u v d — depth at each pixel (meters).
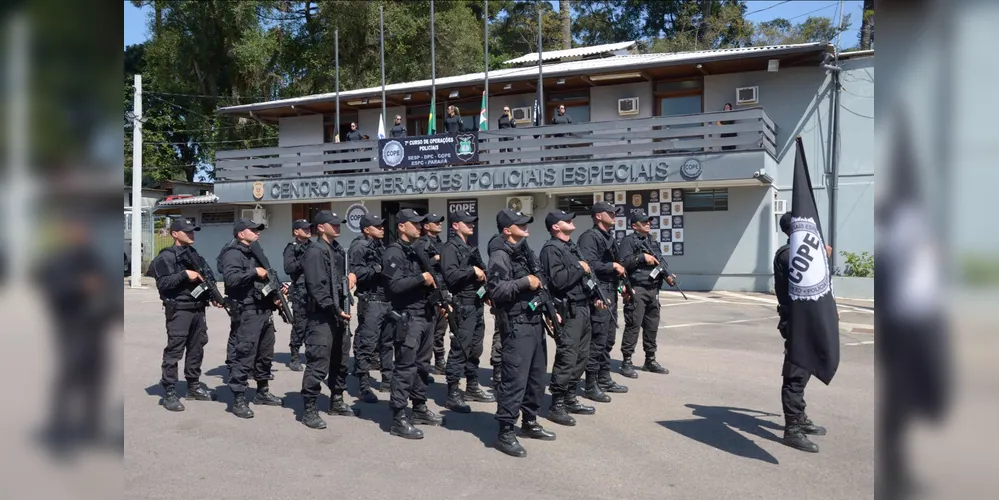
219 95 33.84
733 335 11.91
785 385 5.97
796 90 17.92
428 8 30.55
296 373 9.09
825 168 17.70
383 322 6.97
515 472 5.30
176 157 34.81
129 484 4.92
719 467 5.42
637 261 8.57
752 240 17.88
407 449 5.88
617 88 19.69
